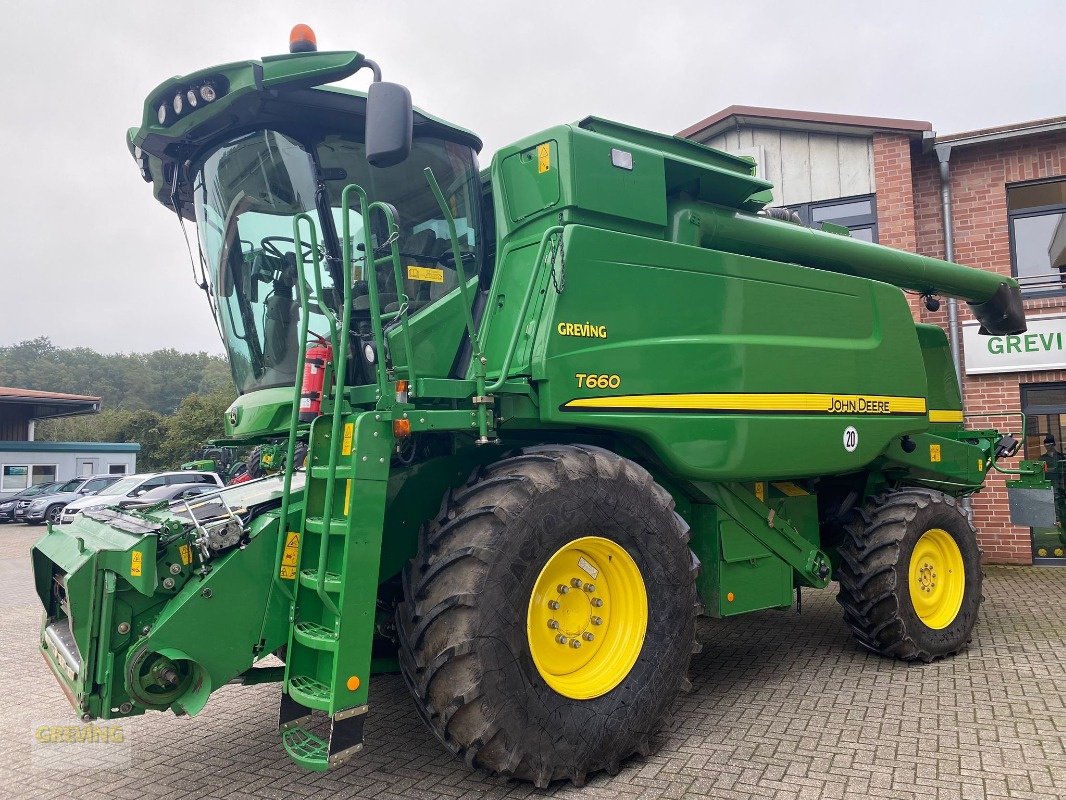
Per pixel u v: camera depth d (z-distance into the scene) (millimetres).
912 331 5730
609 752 3480
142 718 4594
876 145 10688
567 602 3619
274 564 3332
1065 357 9719
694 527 4672
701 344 4242
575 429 3965
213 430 45781
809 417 4781
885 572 5355
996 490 10102
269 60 3549
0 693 5293
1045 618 6871
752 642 6203
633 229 4219
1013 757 3654
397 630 3629
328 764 2947
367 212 3402
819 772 3520
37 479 30297
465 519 3295
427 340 3896
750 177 4875
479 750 3127
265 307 4105
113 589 3115
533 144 4047
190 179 4223
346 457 3252
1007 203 10352
